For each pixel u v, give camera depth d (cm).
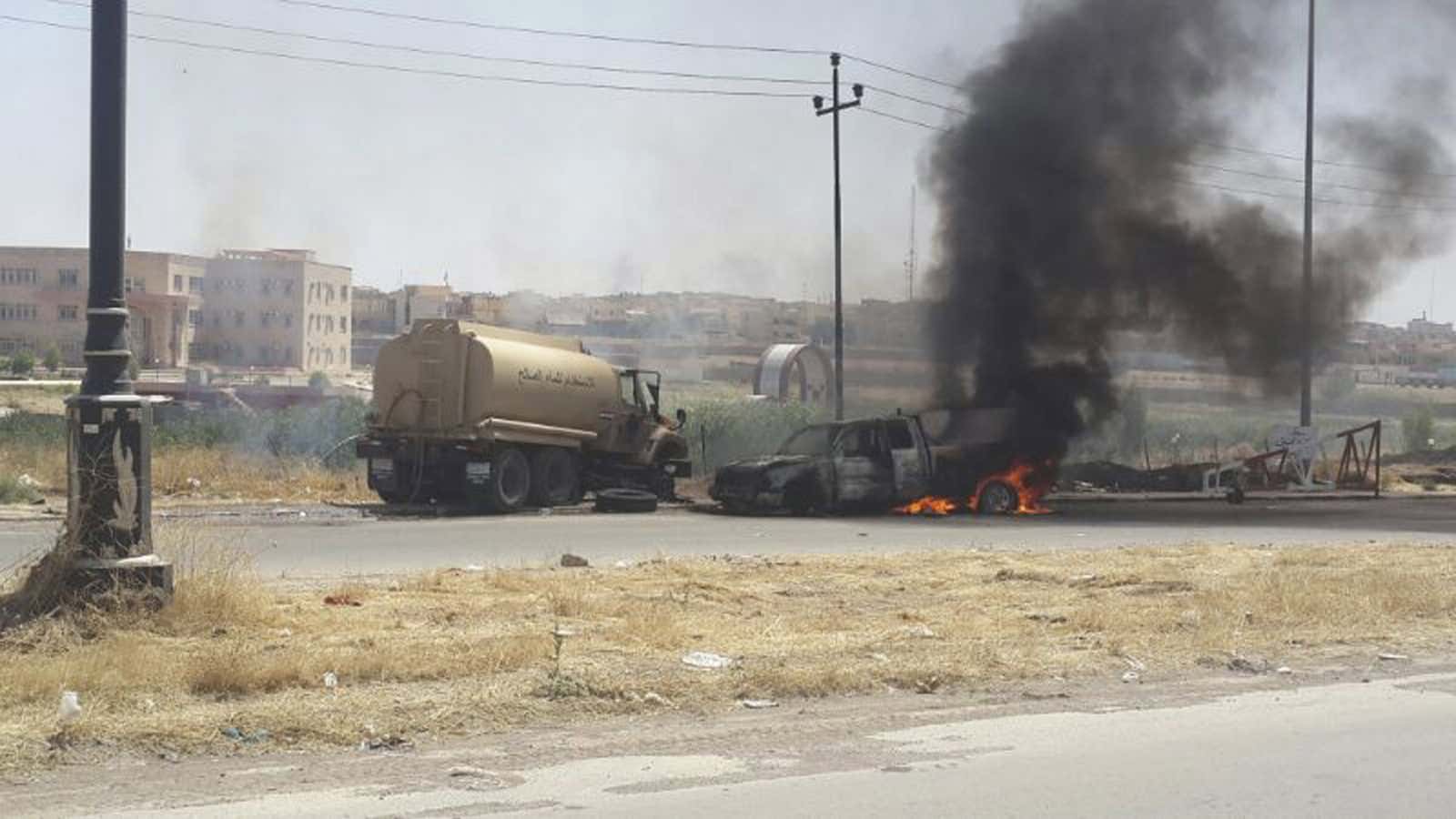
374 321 9906
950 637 1209
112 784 727
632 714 916
